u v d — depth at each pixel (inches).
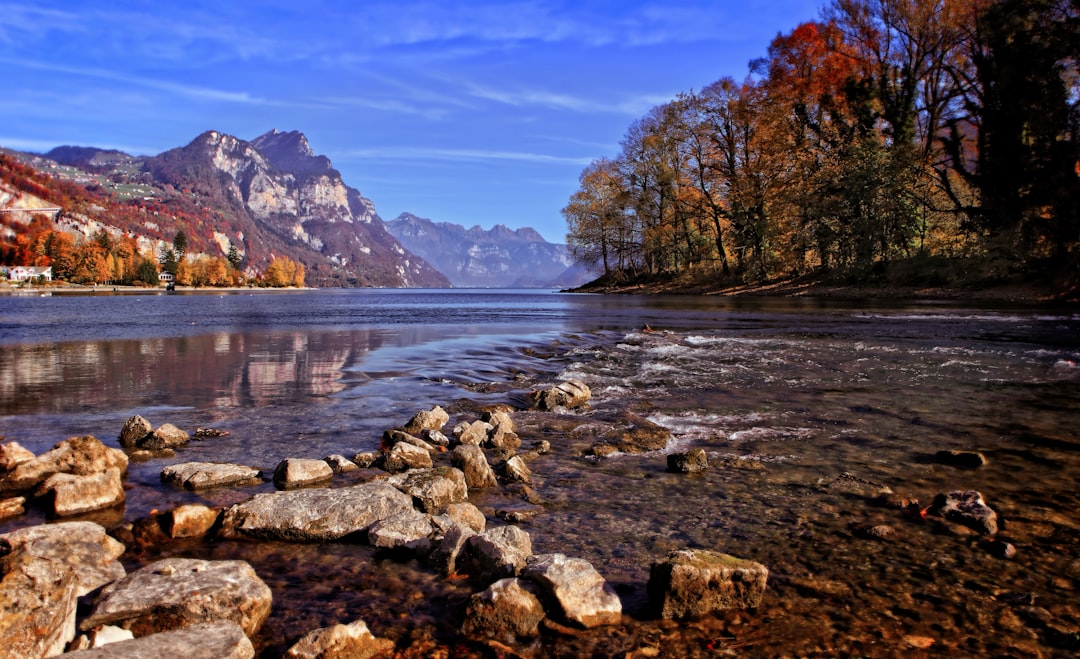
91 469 241.1
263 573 162.7
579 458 273.1
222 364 588.4
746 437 303.6
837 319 1049.5
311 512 190.7
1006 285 1455.5
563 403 387.2
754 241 2229.3
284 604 145.6
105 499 210.8
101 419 350.9
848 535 182.5
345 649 122.3
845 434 306.3
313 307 2348.7
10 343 794.8
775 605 142.7
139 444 293.9
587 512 205.0
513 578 142.3
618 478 242.7
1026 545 173.6
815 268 2174.0
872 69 1911.9
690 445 291.3
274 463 266.5
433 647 127.4
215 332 991.0
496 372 543.2
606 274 3398.1
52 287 5816.9
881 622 134.6
